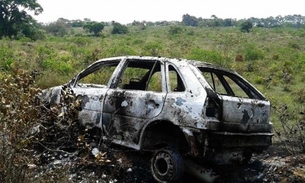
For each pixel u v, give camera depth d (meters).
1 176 3.62
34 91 3.72
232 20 149.38
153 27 120.75
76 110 4.18
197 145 4.56
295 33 72.81
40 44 43.44
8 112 3.57
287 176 5.51
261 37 65.56
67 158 5.40
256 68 21.81
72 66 17.77
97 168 5.22
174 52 29.61
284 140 7.59
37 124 4.07
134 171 5.33
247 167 5.85
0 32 66.00
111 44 44.91
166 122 4.91
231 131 4.74
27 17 72.31
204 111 4.55
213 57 23.30
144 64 5.86
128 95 5.34
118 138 5.38
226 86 5.96
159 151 4.89
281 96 13.83
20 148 3.67
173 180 4.72
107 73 12.39
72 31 103.50
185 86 4.88
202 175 4.91
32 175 4.16
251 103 5.03
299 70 21.97
